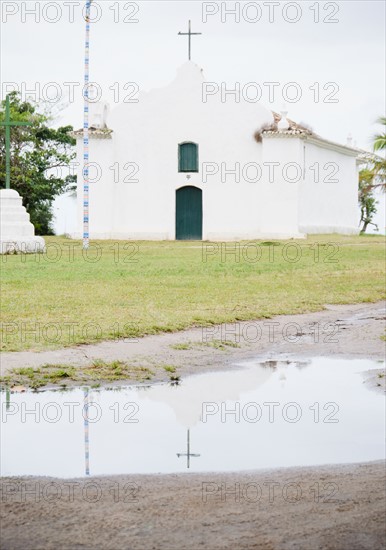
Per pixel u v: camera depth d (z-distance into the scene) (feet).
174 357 40.24
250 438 26.14
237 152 137.90
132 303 57.67
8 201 107.04
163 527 18.67
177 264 89.04
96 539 18.04
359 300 63.93
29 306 55.11
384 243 122.83
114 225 138.21
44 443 25.49
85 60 119.34
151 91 137.69
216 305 58.08
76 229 137.80
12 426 27.63
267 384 34.50
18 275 75.77
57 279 72.43
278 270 83.76
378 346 43.78
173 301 59.36
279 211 137.49
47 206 173.27
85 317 50.75
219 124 137.69
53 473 22.67
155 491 21.08
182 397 32.12
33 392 32.76
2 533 18.42
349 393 32.68
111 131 136.36
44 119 172.14
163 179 138.21
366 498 20.44
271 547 17.62
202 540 17.97
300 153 137.59
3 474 22.57
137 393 32.83
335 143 148.15
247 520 19.06
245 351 42.60
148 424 27.96
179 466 23.26
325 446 25.23
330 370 37.47
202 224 138.10
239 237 136.98
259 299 62.03
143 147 138.10
